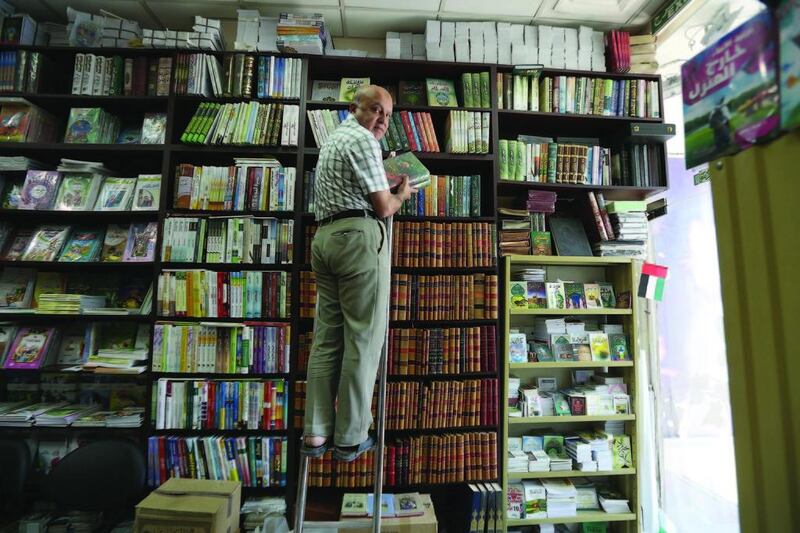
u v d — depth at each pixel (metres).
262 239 2.15
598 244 2.42
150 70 2.28
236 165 2.22
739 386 0.77
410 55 2.49
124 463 1.71
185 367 2.05
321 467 2.02
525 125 2.53
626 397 2.29
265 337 2.08
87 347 2.19
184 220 2.15
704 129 0.83
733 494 2.71
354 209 1.45
